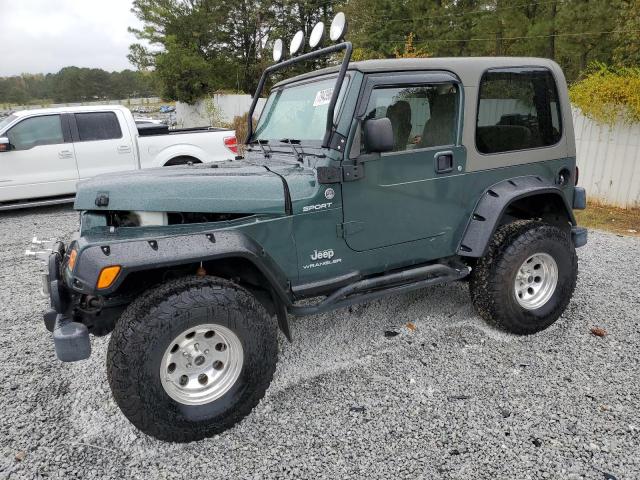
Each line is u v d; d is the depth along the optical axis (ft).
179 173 9.70
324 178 9.26
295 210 9.29
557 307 12.10
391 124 9.03
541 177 12.06
